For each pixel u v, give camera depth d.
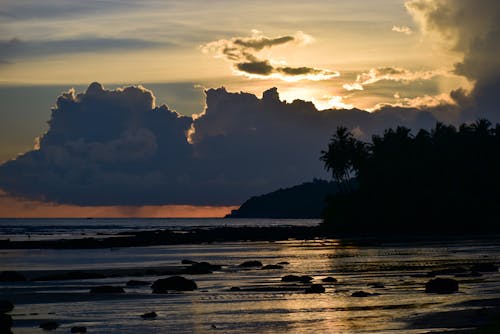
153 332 30.33
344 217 144.38
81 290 45.41
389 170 145.25
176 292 43.81
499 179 143.25
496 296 39.19
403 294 41.03
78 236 160.50
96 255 87.38
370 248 89.88
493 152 147.50
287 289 44.62
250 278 52.91
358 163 151.88
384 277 51.59
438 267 59.72
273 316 34.03
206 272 57.50
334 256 76.25
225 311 35.81
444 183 144.38
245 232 152.88
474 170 143.88
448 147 149.75
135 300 40.28
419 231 137.12
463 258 68.88
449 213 137.62
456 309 34.34
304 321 32.41
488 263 59.53
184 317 34.09
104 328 31.31
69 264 71.38
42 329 31.17
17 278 52.06
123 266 67.88
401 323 30.97
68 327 31.62
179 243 118.94
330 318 33.00
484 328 27.89
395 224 139.50
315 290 42.91
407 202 140.38
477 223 136.88
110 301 39.97
